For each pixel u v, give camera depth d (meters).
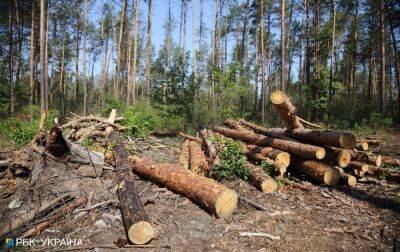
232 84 16.02
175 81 16.06
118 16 34.00
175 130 14.42
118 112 16.73
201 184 5.70
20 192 5.97
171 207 5.71
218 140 8.17
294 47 36.25
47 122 10.52
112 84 57.22
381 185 7.27
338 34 23.14
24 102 25.23
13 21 29.59
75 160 6.75
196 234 4.85
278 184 6.83
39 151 6.88
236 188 6.67
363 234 4.96
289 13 30.47
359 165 7.64
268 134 9.38
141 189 6.42
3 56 33.28
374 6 24.64
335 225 5.24
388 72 36.06
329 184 6.98
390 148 12.04
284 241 4.70
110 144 8.13
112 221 5.10
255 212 5.64
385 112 22.52
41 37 17.34
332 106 20.95
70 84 51.62
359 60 32.84
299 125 8.49
